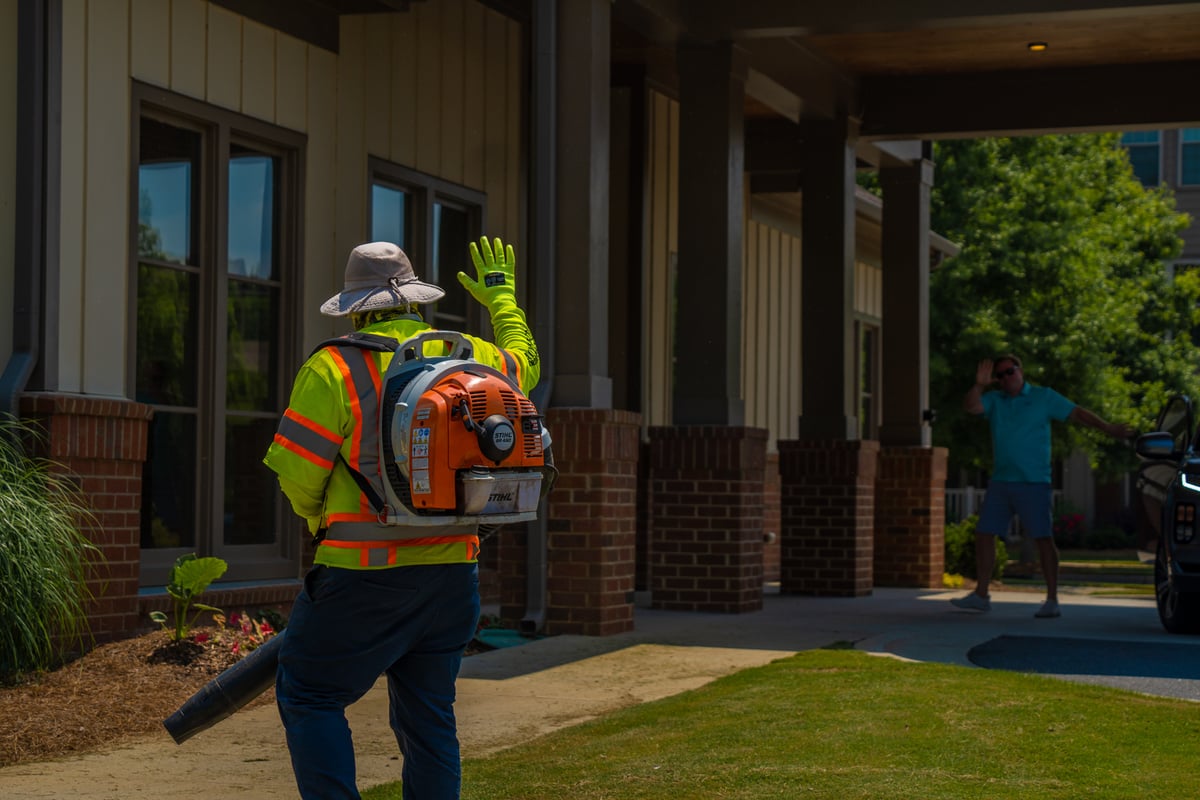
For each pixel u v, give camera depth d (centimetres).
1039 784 573
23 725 713
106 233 964
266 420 1152
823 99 1574
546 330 1119
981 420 2653
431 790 452
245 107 1109
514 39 1507
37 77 912
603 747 668
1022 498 1361
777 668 923
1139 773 594
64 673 822
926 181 1875
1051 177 2725
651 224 1709
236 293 1122
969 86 1666
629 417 1141
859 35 1507
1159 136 3659
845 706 751
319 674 436
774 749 647
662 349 1750
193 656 866
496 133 1472
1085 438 2777
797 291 2305
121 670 834
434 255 1385
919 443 1830
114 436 918
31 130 908
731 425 1362
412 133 1326
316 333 1195
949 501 3011
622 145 1667
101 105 962
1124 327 2744
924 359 1858
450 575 441
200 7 1059
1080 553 3234
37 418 885
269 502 1152
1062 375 2675
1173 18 1432
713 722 721
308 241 1184
